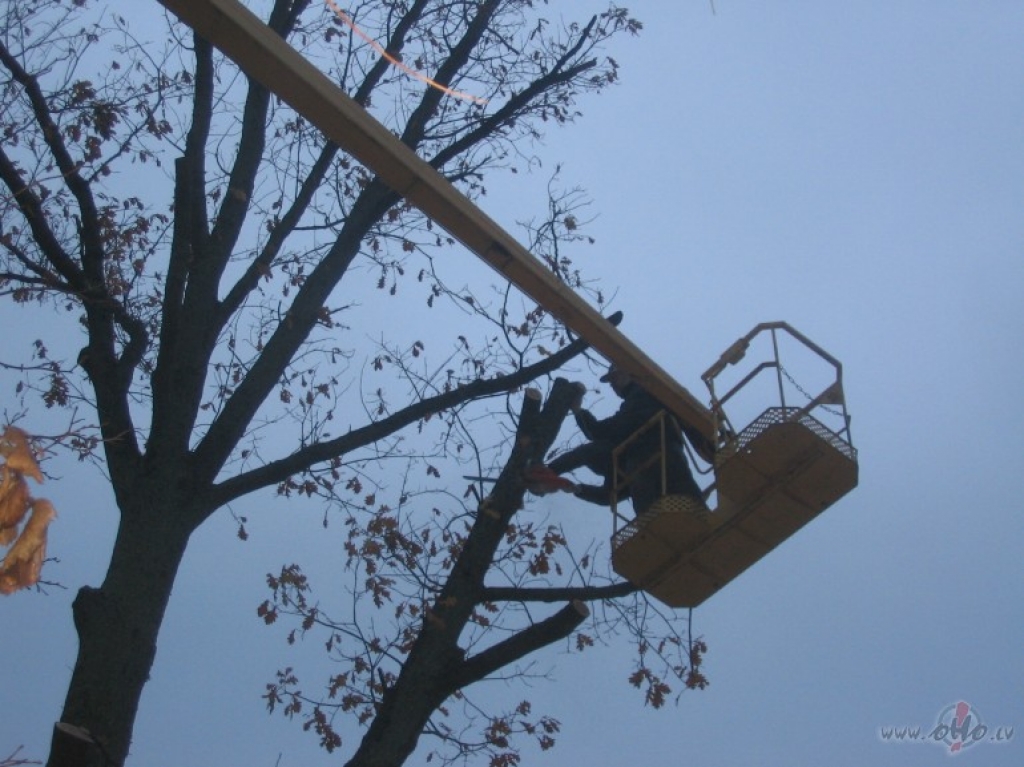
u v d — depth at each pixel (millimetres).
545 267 9148
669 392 9898
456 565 8297
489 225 8805
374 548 10344
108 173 10305
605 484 10453
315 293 9812
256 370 9062
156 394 8492
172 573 7973
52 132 8516
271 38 7785
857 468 9531
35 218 8188
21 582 3635
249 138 10133
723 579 10047
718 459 9758
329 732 9992
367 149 8305
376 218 10383
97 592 7582
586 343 9688
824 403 9680
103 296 8453
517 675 10125
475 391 9359
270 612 10312
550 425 8641
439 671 7816
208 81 9594
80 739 6383
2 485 3686
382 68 11578
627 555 9867
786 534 9844
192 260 9109
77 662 7359
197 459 8430
